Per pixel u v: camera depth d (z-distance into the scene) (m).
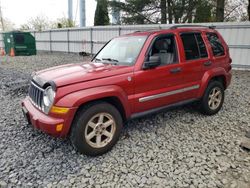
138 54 3.87
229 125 4.56
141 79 3.74
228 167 3.19
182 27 4.65
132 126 4.45
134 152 3.55
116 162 3.30
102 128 3.44
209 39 4.95
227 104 5.86
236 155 3.48
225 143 3.84
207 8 19.16
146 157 3.41
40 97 3.44
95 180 2.93
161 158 3.39
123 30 16.95
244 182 2.90
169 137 4.03
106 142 3.50
